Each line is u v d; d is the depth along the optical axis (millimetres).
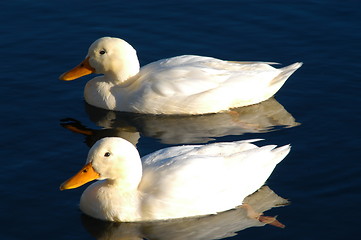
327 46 18484
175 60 16531
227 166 12391
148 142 14742
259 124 15438
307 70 17500
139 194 12148
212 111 16016
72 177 12102
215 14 19891
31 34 18844
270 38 18859
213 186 12203
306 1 20500
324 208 12422
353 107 15914
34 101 16234
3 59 17781
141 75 16312
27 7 20047
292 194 12820
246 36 18938
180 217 12141
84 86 17156
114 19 19594
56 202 12578
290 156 14031
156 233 11812
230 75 16094
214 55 18094
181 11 20016
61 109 16047
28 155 14062
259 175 12633
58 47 18344
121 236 11773
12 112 15719
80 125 15414
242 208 12414
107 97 16203
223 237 11672
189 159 12297
